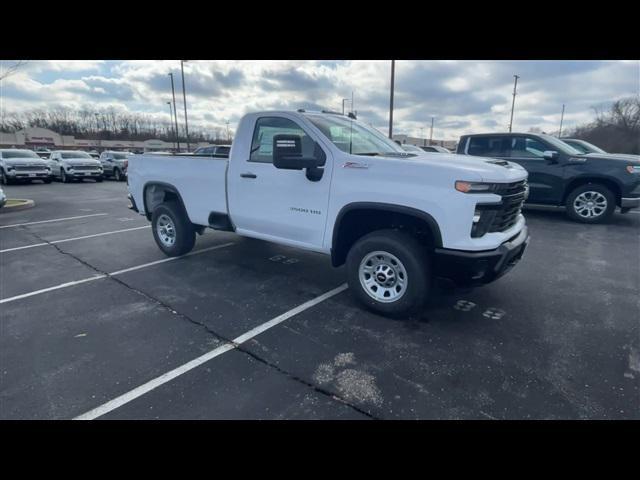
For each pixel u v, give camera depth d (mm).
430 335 3338
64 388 2637
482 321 3605
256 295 4293
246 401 2492
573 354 3021
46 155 30906
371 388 2611
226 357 3020
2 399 2525
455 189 3084
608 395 2518
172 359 2996
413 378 2721
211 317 3740
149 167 5684
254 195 4367
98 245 6719
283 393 2572
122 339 3316
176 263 5531
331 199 3717
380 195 3391
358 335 3350
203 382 2693
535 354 3025
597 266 5258
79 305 4051
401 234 3455
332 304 4023
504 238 3301
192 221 5270
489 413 2363
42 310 3930
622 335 3328
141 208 6031
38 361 2977
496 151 8781
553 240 6684
